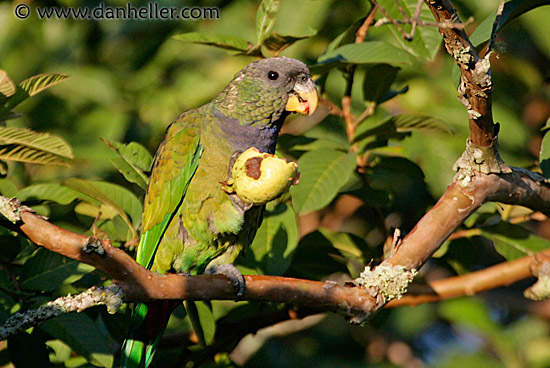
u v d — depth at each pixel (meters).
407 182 10.75
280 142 7.77
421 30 6.62
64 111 10.52
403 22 4.29
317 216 11.41
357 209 11.77
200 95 10.93
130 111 10.84
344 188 9.56
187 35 6.92
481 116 5.27
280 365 11.27
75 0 10.53
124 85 10.91
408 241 5.55
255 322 7.32
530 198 5.97
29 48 10.82
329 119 9.68
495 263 12.12
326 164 6.87
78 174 9.75
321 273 7.72
